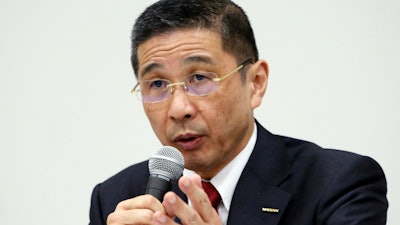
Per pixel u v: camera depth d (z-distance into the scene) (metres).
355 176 2.66
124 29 4.41
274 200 2.68
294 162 2.85
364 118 3.94
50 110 4.47
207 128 2.52
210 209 2.16
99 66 4.43
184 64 2.51
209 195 2.78
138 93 2.80
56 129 4.46
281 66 4.11
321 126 4.02
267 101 4.12
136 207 2.13
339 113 3.99
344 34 4.00
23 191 4.46
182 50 2.51
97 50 4.44
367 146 3.93
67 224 4.41
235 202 2.71
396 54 3.91
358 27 3.98
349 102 3.97
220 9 2.61
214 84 2.52
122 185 3.21
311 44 4.06
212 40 2.54
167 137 2.58
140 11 4.39
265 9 4.15
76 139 4.43
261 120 4.12
